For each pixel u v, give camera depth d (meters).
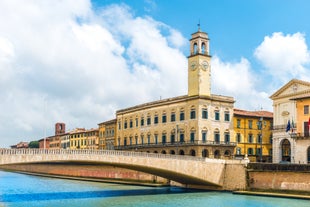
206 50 110.81
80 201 66.56
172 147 114.12
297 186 71.38
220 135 110.25
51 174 148.50
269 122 122.19
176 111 114.69
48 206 60.62
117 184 102.88
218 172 83.38
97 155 68.06
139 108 130.88
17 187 94.62
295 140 94.50
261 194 74.00
